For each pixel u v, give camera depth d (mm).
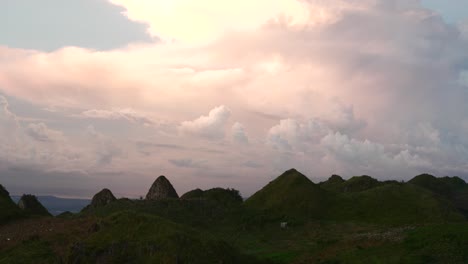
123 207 70812
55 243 37375
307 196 85938
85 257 33188
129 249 33812
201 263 32562
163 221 38719
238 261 35938
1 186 72562
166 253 32844
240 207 74500
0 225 55469
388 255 35938
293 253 44344
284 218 67750
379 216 74250
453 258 32500
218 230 61031
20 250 36562
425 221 69375
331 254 39938
